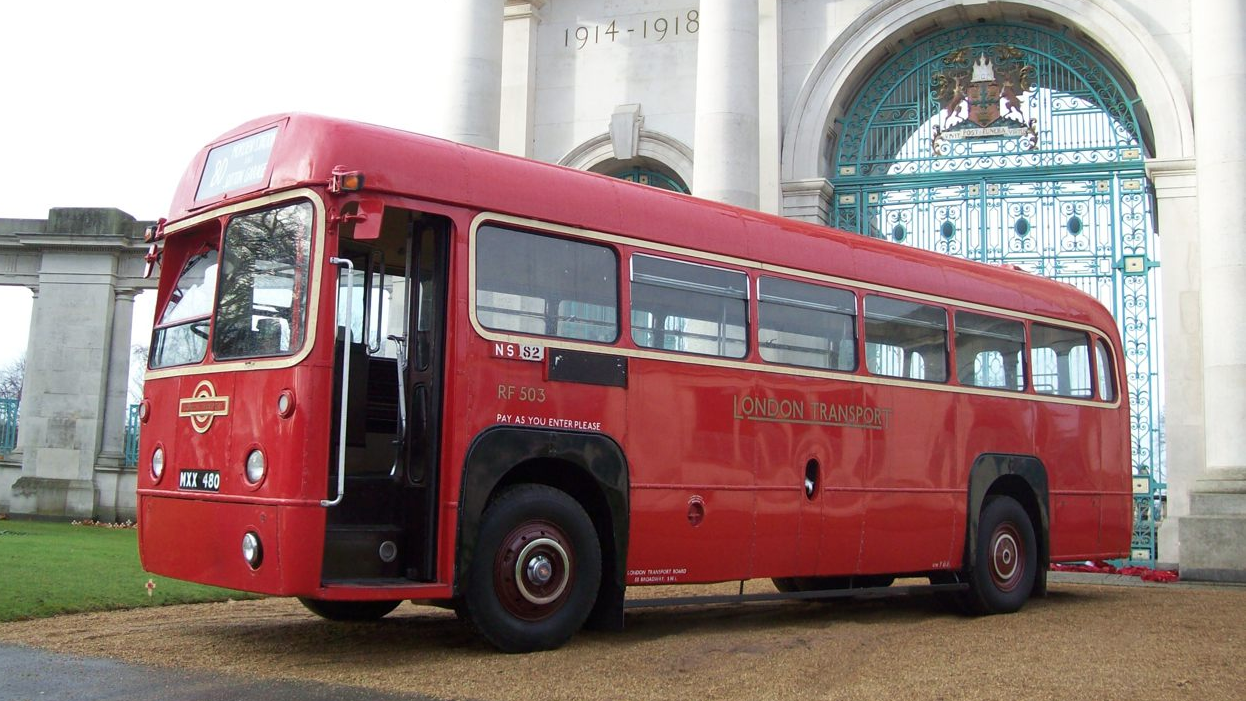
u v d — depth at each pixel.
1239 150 17.66
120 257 25.59
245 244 8.73
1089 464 14.20
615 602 9.41
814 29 21.34
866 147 21.48
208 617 10.72
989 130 20.78
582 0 23.02
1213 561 16.77
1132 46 19.55
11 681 7.30
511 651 8.73
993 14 20.75
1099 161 20.06
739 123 19.23
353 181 8.15
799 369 10.97
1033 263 20.11
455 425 8.48
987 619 12.25
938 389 12.35
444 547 8.36
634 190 10.05
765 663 8.70
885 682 8.05
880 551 11.60
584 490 9.55
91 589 11.83
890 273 12.09
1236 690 7.95
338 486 7.95
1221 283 17.53
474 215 8.80
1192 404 18.48
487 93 20.91
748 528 10.38
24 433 25.03
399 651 8.81
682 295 10.11
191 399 8.84
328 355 8.08
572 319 9.31
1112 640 10.39
